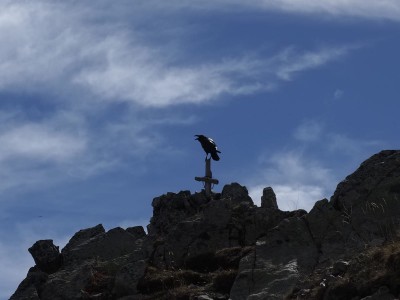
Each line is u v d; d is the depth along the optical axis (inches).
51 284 1465.3
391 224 1347.2
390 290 1164.5
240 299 1294.3
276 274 1309.1
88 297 1432.1
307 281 1282.0
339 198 1390.3
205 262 1429.6
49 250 1546.5
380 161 1419.8
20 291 1470.2
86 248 1544.0
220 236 1450.5
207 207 1475.1
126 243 1547.7
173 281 1392.7
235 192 1587.1
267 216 1451.8
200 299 1312.7
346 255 1316.4
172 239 1461.6
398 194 1374.3
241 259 1353.3
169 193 1614.2
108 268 1481.3
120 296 1408.7
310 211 1389.0
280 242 1363.2
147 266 1434.5
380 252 1232.8
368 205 1373.0
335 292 1203.2
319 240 1357.0
